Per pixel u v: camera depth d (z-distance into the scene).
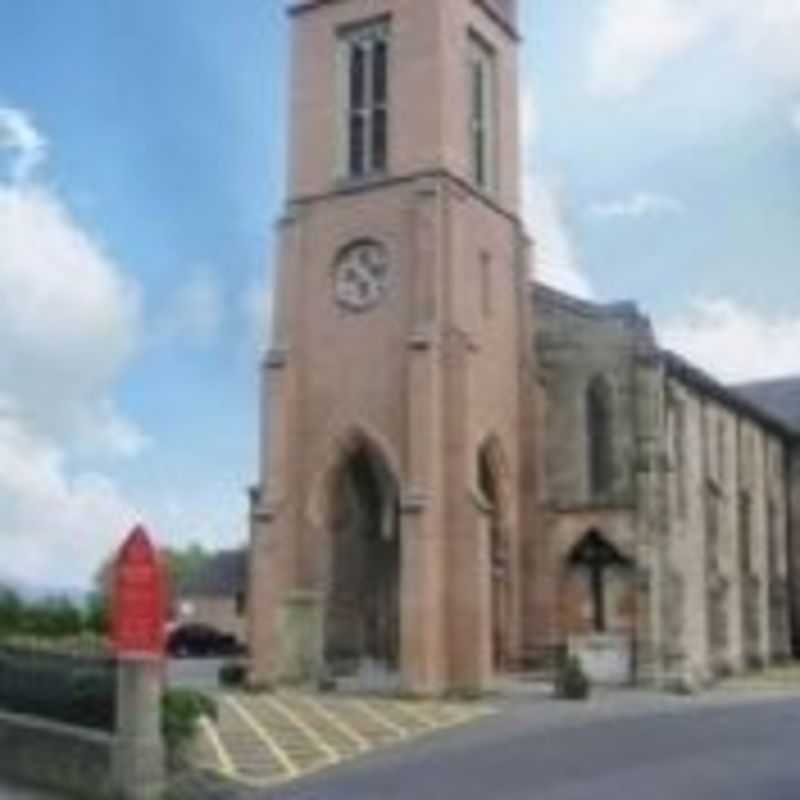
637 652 46.97
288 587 47.44
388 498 47.72
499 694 43.09
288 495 48.16
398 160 48.53
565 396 50.41
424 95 48.50
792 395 70.88
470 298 48.22
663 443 49.03
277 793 23.78
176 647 74.19
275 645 46.88
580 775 24.14
